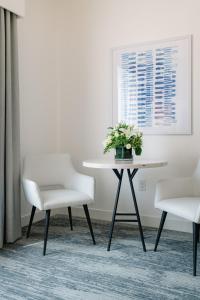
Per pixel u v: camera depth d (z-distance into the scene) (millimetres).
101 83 3139
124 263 2061
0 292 1689
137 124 2953
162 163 2295
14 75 2520
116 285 1764
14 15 2504
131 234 2678
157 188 2309
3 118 2377
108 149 2549
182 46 2715
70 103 3332
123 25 2998
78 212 3305
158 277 1860
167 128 2814
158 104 2846
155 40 2836
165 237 2594
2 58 2354
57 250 2297
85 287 1741
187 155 2746
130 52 2957
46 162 2785
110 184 3121
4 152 2410
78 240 2523
